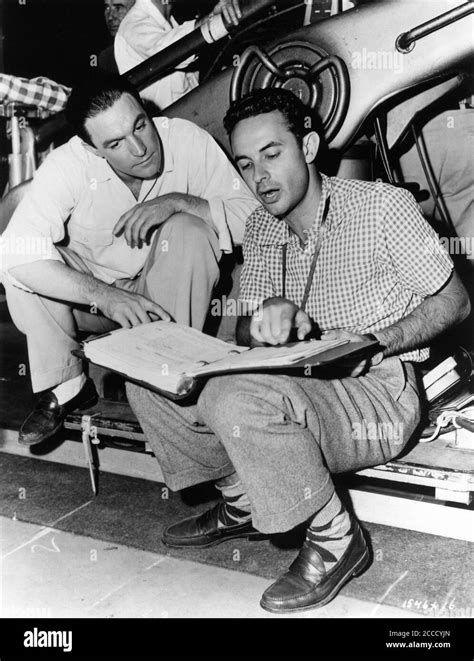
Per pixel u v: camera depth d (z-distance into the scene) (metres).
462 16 2.57
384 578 1.90
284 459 1.62
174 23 3.74
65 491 2.51
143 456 2.58
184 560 2.04
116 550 2.10
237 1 3.08
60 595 1.86
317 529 1.74
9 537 2.21
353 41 2.76
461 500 1.88
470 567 1.94
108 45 4.29
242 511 2.06
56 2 4.28
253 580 1.91
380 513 2.19
